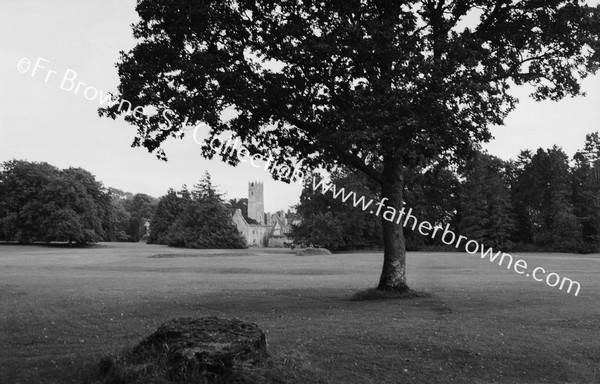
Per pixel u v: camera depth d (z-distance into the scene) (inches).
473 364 429.1
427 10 811.4
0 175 3946.9
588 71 835.4
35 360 386.9
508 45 856.9
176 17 718.5
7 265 1914.4
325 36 705.0
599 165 4062.5
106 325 550.3
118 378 309.7
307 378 341.1
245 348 323.9
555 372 422.6
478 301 776.9
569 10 778.2
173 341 322.3
